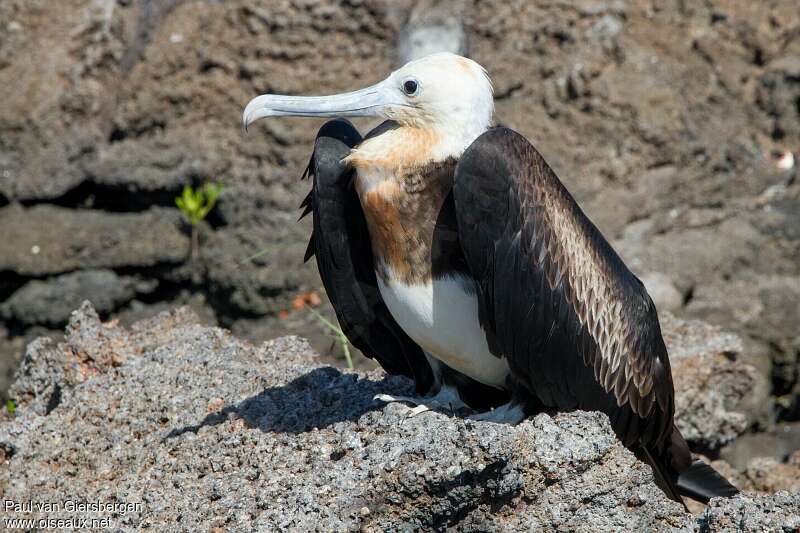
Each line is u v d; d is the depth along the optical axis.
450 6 17.62
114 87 17.41
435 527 8.27
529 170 8.64
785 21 18.56
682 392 12.38
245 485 8.64
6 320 16.53
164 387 10.17
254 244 16.33
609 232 16.84
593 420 8.35
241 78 17.28
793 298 16.53
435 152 8.70
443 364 9.30
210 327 11.27
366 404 9.39
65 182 16.91
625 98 17.42
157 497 8.71
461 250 8.61
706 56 18.17
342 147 8.91
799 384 16.41
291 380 10.01
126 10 17.58
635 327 9.30
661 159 17.33
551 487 8.27
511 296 8.61
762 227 17.14
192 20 17.55
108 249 16.58
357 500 8.17
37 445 9.73
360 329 9.35
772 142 17.84
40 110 17.09
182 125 17.22
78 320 11.23
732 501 8.13
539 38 17.81
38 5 17.61
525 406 9.16
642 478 8.34
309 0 17.34
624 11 18.14
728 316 16.42
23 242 16.56
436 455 8.09
